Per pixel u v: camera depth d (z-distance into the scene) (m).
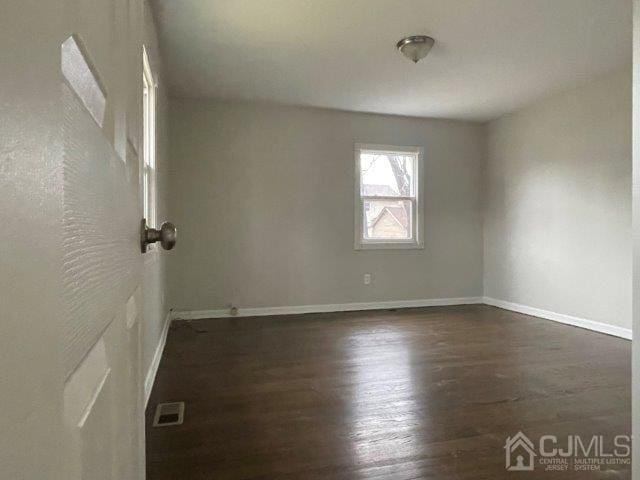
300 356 3.41
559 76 4.19
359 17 3.06
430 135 5.71
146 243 1.01
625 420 2.24
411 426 2.18
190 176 4.87
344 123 5.38
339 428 2.15
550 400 2.51
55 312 0.37
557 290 4.75
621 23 3.17
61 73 0.40
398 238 5.67
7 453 0.27
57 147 0.38
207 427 2.17
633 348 1.16
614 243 4.13
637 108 1.16
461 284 5.87
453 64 3.90
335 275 5.36
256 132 5.07
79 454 0.45
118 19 0.71
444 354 3.46
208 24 3.14
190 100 4.87
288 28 3.22
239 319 4.84
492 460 1.85
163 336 3.79
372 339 3.95
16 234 0.29
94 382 0.52
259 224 5.08
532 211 5.10
